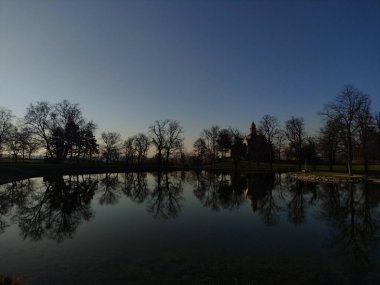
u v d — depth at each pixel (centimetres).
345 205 3219
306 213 2814
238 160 11825
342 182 5462
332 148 7119
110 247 1745
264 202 3484
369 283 1277
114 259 1534
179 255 1597
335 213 2805
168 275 1327
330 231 2142
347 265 1476
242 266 1443
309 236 2003
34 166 7281
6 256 1595
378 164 9650
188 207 3158
